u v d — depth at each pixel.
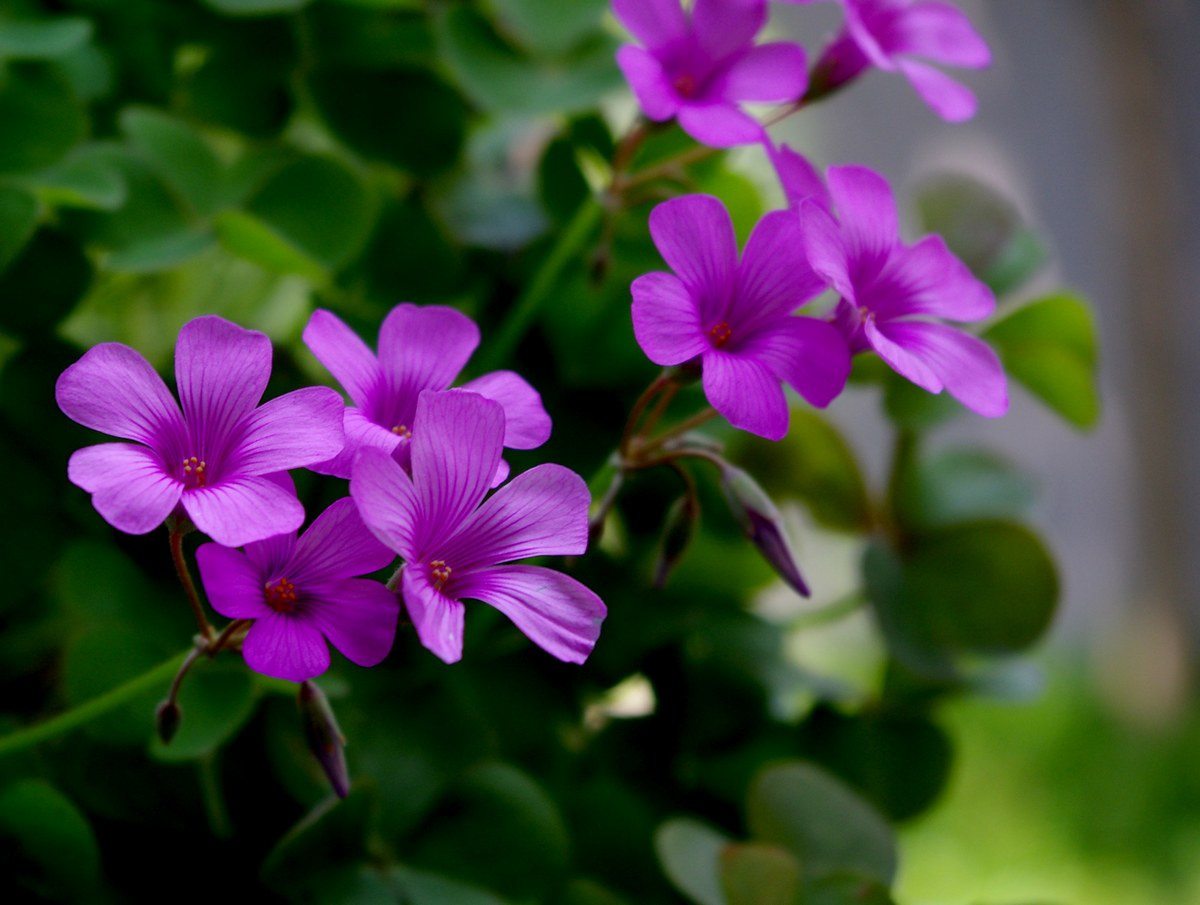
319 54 0.28
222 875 0.25
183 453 0.22
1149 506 0.84
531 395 0.22
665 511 0.28
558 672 0.27
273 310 0.29
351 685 0.26
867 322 0.22
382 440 0.22
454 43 0.27
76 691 0.25
